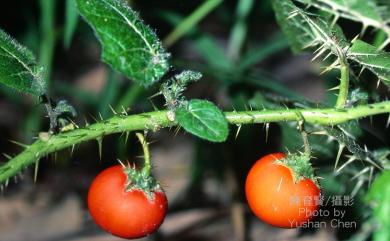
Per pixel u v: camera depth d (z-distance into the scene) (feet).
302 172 0.47
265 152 0.79
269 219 0.47
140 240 0.70
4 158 0.86
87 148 0.85
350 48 0.47
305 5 0.54
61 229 0.74
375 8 0.50
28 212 0.79
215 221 0.73
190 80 0.46
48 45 0.76
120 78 0.83
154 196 0.47
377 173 0.55
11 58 0.47
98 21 0.43
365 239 0.55
